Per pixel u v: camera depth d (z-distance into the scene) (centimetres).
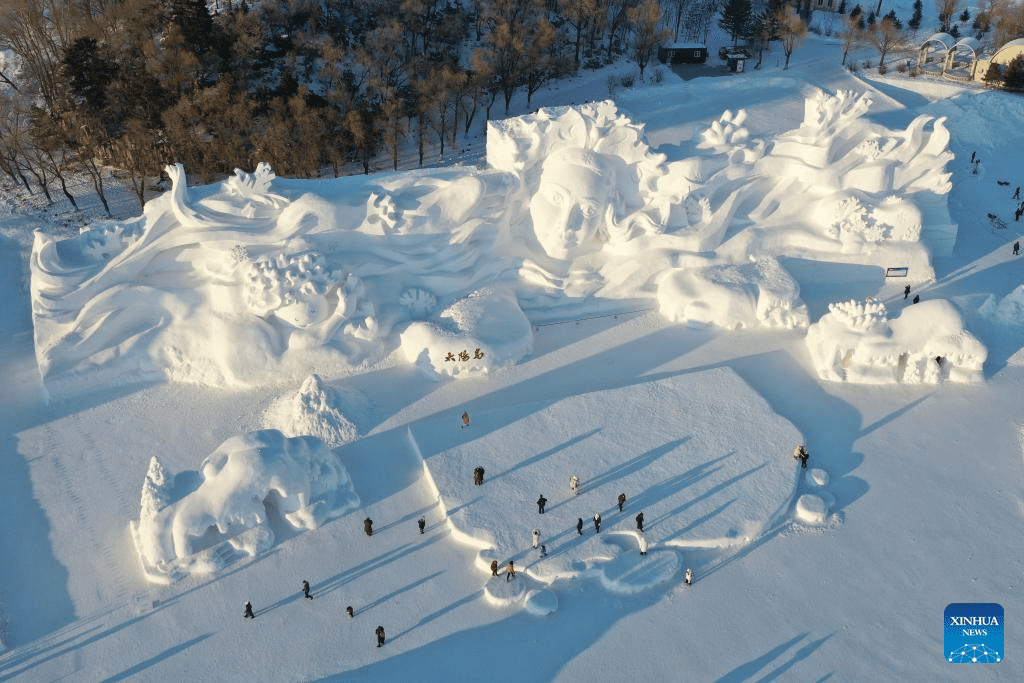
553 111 6444
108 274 5706
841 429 5269
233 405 5481
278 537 4600
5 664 4031
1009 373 5716
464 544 4544
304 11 10144
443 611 4222
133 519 4750
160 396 5572
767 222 6519
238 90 8612
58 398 5559
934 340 5572
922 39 12338
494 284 6172
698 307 6038
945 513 4725
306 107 8450
